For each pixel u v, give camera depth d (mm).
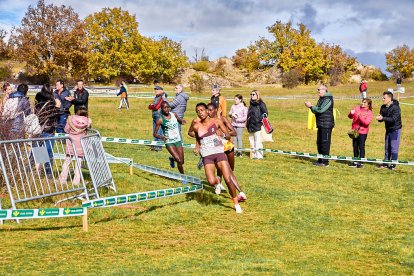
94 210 8133
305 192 10016
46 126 10211
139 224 7602
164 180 10742
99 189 9609
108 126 20672
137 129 20266
